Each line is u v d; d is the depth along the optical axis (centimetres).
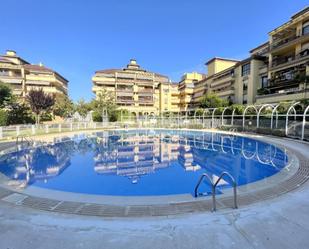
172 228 329
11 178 730
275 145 1338
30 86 4797
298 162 818
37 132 1973
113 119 3881
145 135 2292
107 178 809
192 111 4247
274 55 3131
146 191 674
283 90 2811
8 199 455
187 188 698
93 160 1125
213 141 1791
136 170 930
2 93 2547
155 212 389
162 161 1109
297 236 304
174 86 6788
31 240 296
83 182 761
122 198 468
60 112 4212
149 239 300
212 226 334
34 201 443
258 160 1080
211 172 894
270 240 294
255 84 3394
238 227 330
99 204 429
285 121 1761
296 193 479
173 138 2030
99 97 4275
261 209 395
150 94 6100
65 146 1539
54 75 5162
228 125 2555
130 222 351
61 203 433
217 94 4434
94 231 322
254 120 2212
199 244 286
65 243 289
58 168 954
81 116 4453
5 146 1340
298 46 2666
